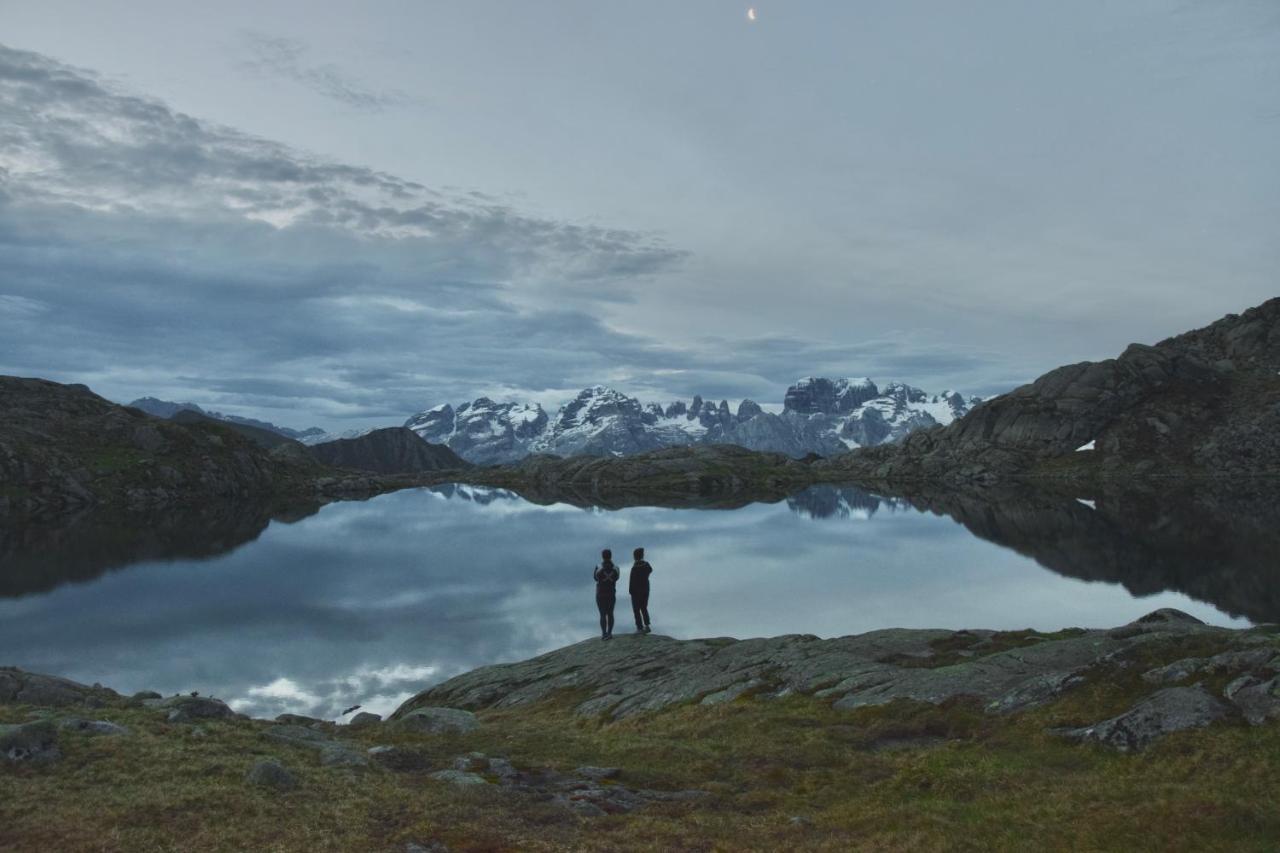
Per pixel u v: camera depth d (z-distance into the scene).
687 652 47.78
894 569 105.62
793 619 75.88
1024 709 28.36
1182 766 21.28
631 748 29.14
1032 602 80.81
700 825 20.25
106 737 23.05
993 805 20.45
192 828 17.77
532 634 73.25
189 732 24.89
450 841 18.36
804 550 127.50
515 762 26.39
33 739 21.03
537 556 127.62
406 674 59.59
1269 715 22.42
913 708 31.14
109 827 17.39
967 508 198.12
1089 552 114.19
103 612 82.69
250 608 85.19
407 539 152.62
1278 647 26.06
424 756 26.75
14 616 80.50
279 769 21.28
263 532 165.38
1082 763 23.20
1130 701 26.41
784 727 31.12
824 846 18.30
